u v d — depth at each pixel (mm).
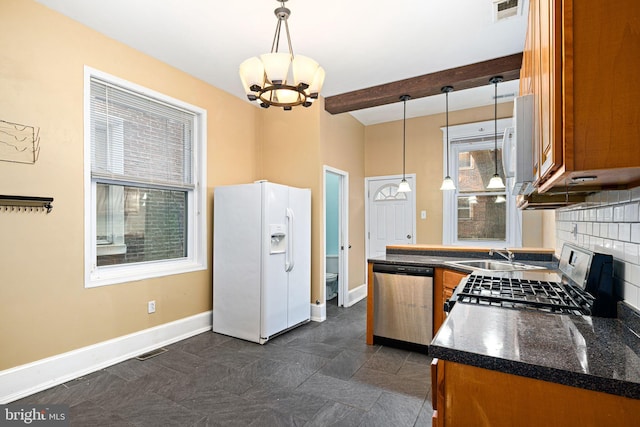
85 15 2533
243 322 3406
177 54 3121
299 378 2545
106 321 2789
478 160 4832
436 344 1084
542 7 1208
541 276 2143
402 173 5289
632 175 959
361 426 1956
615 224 1473
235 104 4102
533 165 1398
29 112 2342
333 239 5672
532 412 949
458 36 2830
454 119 4941
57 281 2482
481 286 1847
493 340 1115
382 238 5441
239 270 3449
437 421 1079
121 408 2143
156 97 3189
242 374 2609
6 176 2232
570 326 1256
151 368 2717
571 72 879
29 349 2332
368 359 2898
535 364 940
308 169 4164
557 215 2971
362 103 4020
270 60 2002
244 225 3428
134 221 3146
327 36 2826
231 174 4027
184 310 3461
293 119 4277
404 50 3061
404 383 2467
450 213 4957
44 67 2420
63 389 2373
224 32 2766
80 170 2621
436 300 2988
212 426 1961
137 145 3102
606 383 863
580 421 897
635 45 842
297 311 3758
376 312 3240
